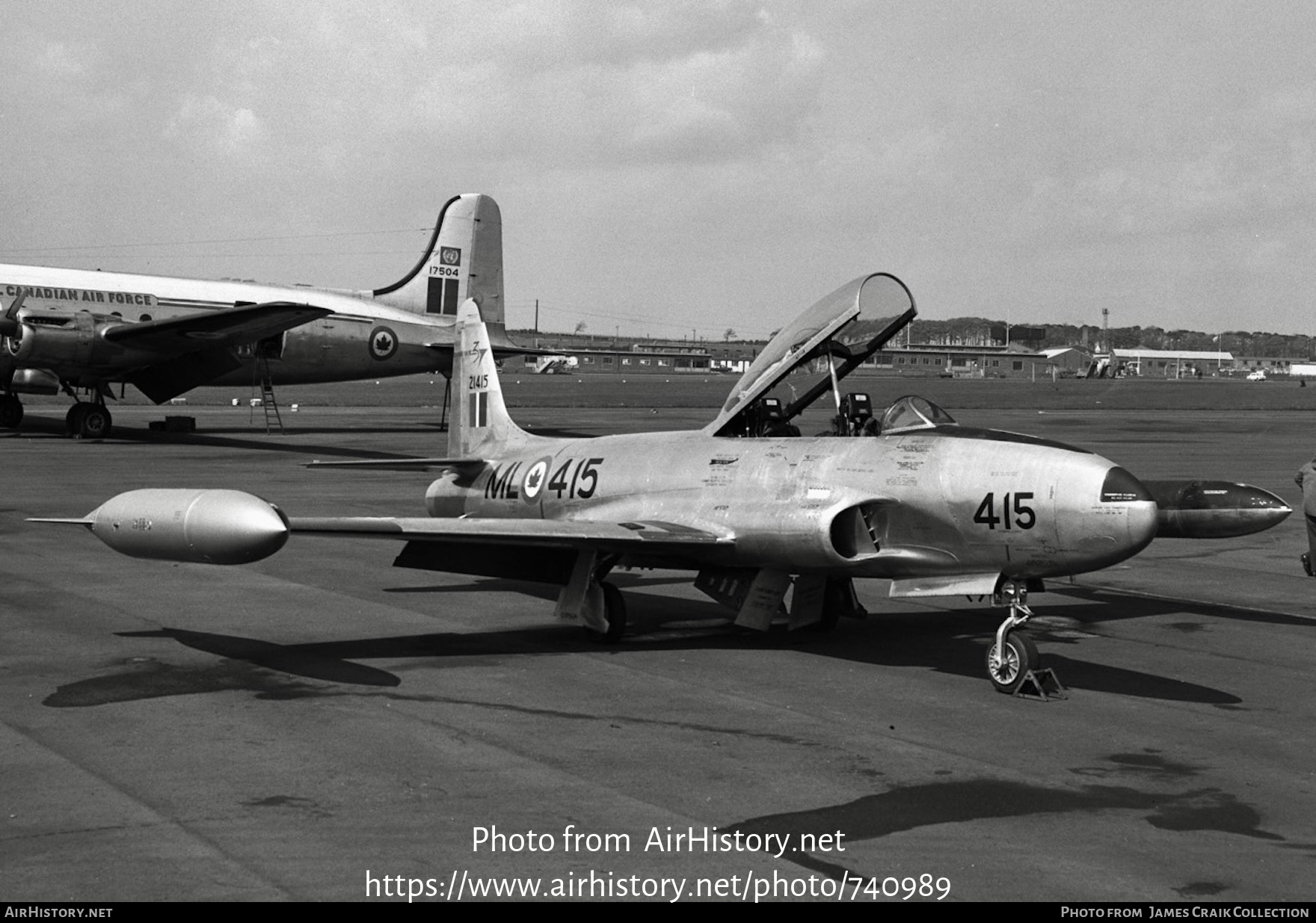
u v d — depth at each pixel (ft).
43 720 27.71
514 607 43.70
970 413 212.43
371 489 82.89
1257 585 52.49
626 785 23.79
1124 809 22.82
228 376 136.56
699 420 172.14
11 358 118.73
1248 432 165.17
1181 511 38.70
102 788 23.06
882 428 37.60
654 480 41.39
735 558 38.47
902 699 31.40
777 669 34.73
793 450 38.58
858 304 39.40
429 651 36.17
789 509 36.58
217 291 136.26
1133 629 41.96
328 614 41.57
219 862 19.61
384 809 22.20
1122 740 27.66
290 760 25.03
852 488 35.94
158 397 133.28
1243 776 24.98
